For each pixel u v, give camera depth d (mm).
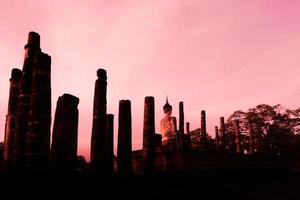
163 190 15016
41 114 11258
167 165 21297
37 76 11531
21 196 9109
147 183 14391
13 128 17953
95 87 16250
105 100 16141
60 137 11719
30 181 9477
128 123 17047
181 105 30359
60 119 11906
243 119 47094
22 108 13469
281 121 45031
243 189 17422
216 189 16797
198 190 15883
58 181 10305
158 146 24125
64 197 10328
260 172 24750
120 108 17328
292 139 43219
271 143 44500
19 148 13539
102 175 12312
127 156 16516
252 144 37656
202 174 18172
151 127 18094
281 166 30625
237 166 25203
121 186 12938
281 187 18641
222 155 23906
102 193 11891
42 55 11773
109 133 20828
